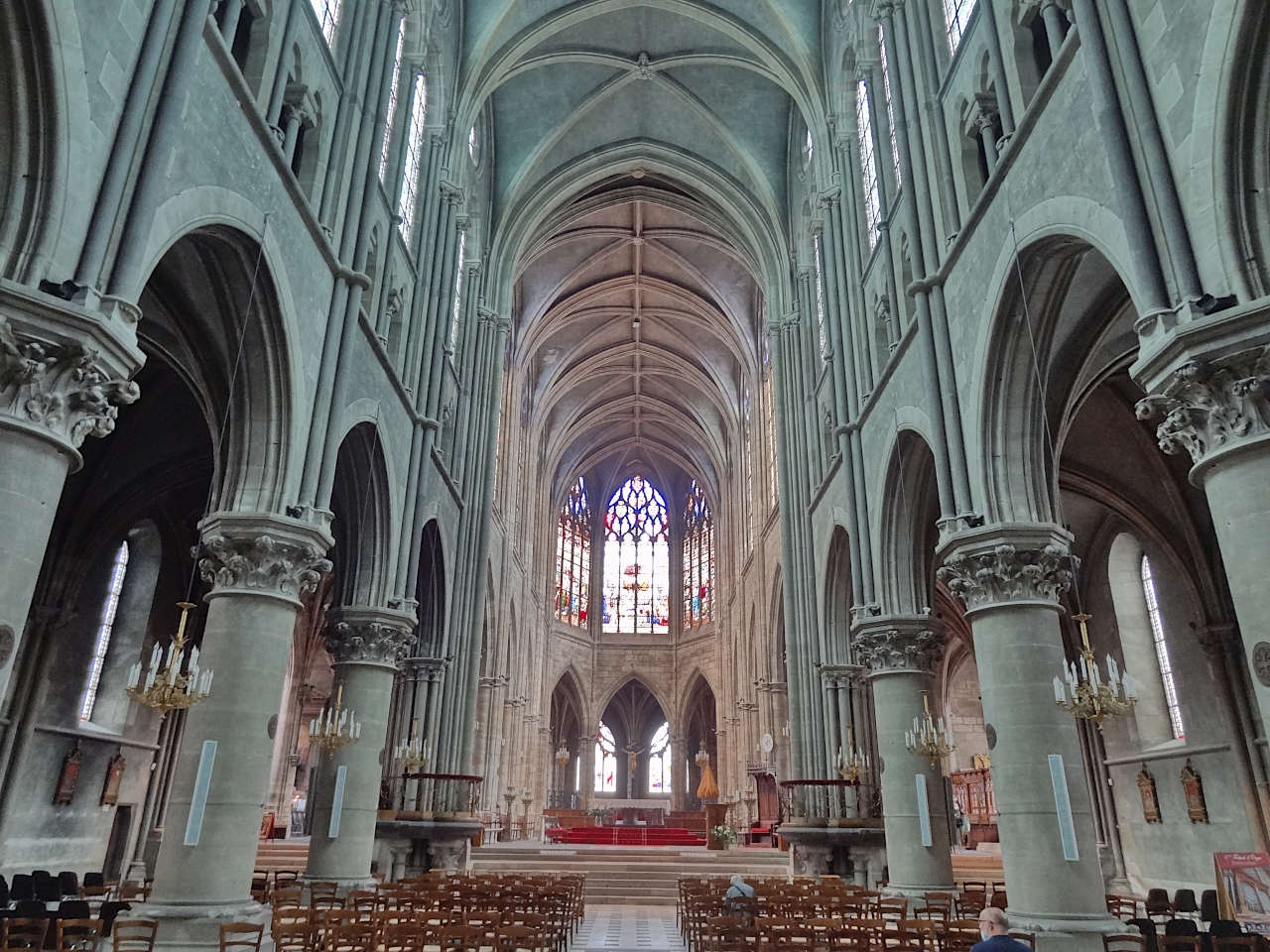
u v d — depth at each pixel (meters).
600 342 45.38
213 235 11.62
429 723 23.41
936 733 16.45
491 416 29.39
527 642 44.09
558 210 33.78
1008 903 11.80
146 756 23.77
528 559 44.09
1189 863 21.28
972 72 14.88
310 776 33.72
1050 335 13.24
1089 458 21.52
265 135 11.98
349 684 17.55
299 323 13.34
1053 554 12.60
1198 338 8.08
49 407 7.90
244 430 12.98
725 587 47.41
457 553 26.02
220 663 12.06
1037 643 12.35
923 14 16.91
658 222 37.22
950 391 14.61
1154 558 22.81
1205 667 20.95
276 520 12.45
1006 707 12.25
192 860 11.21
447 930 9.34
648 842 40.38
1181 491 20.67
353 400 15.79
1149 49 9.48
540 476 49.06
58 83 7.84
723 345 44.53
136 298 8.76
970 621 13.15
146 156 9.06
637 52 28.80
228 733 11.80
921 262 16.20
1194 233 8.67
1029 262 12.36
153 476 20.88
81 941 10.38
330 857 16.44
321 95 14.95
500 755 36.97
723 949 10.27
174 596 23.84
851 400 21.62
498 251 30.94
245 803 11.72
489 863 27.05
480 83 25.38
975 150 15.43
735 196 31.95
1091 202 10.50
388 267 18.28
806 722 25.81
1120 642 23.62
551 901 13.20
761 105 30.00
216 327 13.62
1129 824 23.81
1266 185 8.30
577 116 30.42
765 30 25.94
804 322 27.84
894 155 19.38
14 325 7.63
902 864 16.75
